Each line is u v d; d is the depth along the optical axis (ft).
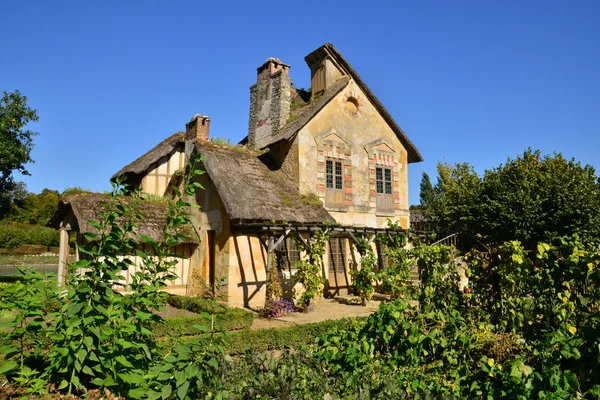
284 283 52.49
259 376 14.10
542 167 77.77
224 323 34.45
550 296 18.90
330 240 59.82
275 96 65.92
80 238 47.52
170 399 13.43
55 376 14.29
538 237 70.79
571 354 14.48
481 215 75.72
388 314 18.88
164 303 15.74
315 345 20.81
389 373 16.56
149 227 50.60
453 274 23.48
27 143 64.90
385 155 67.41
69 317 13.06
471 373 15.96
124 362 13.32
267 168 59.11
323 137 60.75
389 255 52.16
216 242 51.03
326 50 65.21
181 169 63.26
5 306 13.75
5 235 150.10
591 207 69.10
